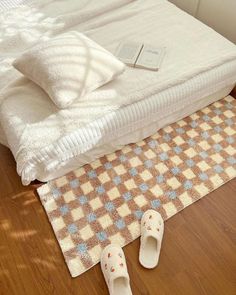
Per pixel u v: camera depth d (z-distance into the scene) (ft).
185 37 6.03
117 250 4.36
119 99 4.84
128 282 4.07
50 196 5.03
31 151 4.32
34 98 4.83
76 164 5.22
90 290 4.17
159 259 4.43
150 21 6.40
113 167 5.40
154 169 5.40
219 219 4.88
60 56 4.75
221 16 7.07
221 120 6.17
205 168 5.43
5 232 4.69
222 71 5.58
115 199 5.01
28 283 4.22
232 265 4.42
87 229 4.69
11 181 5.28
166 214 4.87
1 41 5.80
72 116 4.60
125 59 5.48
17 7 6.55
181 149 5.68
